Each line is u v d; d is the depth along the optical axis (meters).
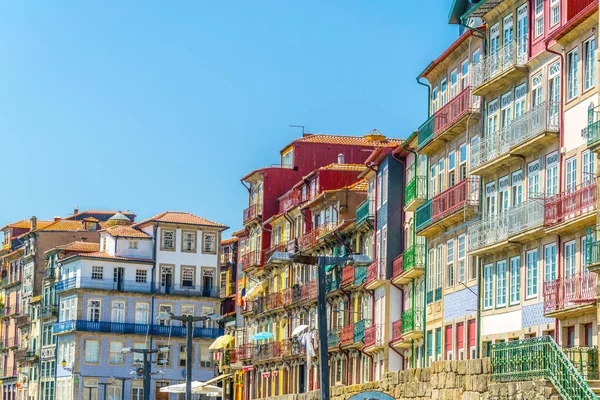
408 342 62.66
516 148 46.25
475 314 51.00
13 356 139.75
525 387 34.41
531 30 47.06
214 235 125.06
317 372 81.69
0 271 147.50
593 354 37.28
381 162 68.75
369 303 71.62
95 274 120.75
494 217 48.00
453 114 53.94
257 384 96.38
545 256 44.50
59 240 134.62
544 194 44.12
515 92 48.31
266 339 95.56
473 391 38.69
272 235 95.69
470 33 52.38
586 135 39.59
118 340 119.88
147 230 124.31
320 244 82.00
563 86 43.84
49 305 127.25
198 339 122.00
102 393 118.81
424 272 59.38
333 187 83.38
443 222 54.91
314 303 84.25
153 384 120.38
